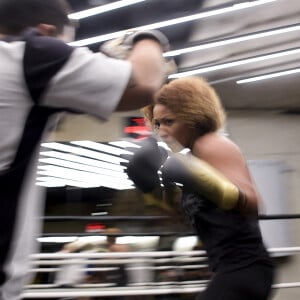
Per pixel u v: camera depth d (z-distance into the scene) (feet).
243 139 27.50
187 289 13.04
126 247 16.49
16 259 4.32
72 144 24.48
